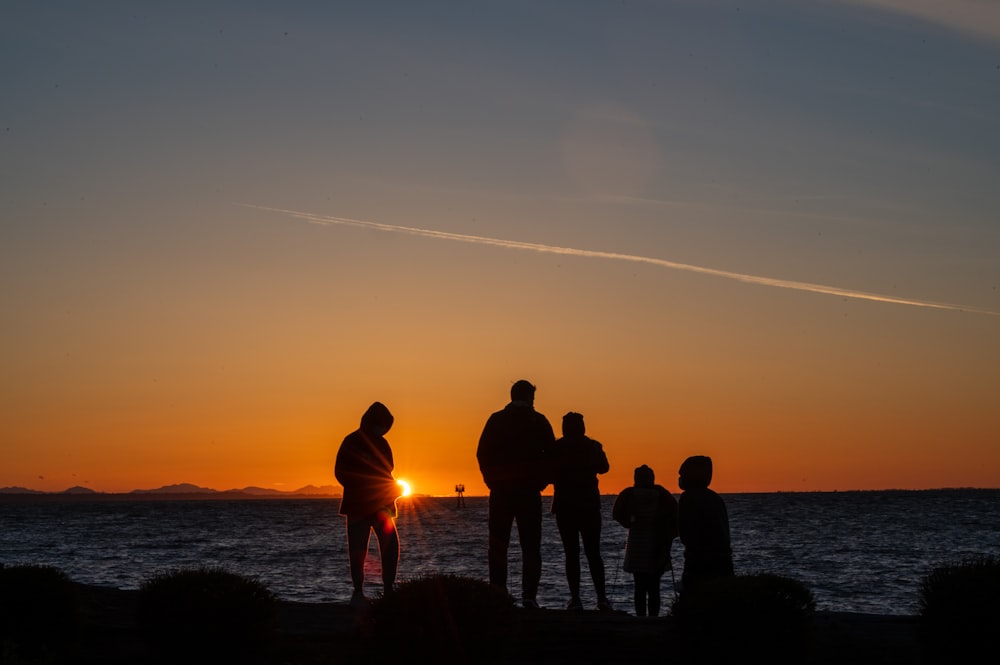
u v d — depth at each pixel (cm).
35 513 19150
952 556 5228
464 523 11762
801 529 8944
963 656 767
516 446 1217
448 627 750
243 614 842
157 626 841
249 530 9988
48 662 826
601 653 874
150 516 16212
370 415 1212
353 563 1181
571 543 1250
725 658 781
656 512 1481
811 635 790
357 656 781
